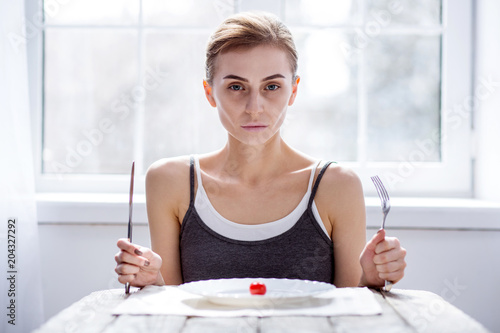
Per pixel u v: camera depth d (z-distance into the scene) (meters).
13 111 1.60
